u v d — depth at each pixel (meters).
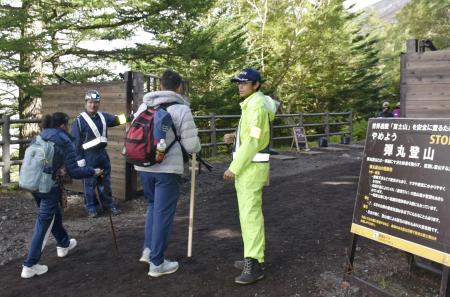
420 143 2.86
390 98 28.56
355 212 3.28
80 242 4.50
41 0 9.28
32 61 9.85
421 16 28.25
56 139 3.56
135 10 10.47
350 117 16.61
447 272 2.64
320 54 20.30
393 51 33.88
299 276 3.46
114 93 6.34
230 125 15.30
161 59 12.71
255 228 3.30
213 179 8.11
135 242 4.45
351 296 3.12
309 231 4.73
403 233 2.90
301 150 12.95
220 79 15.49
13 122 7.19
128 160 3.40
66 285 3.42
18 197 6.65
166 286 3.34
